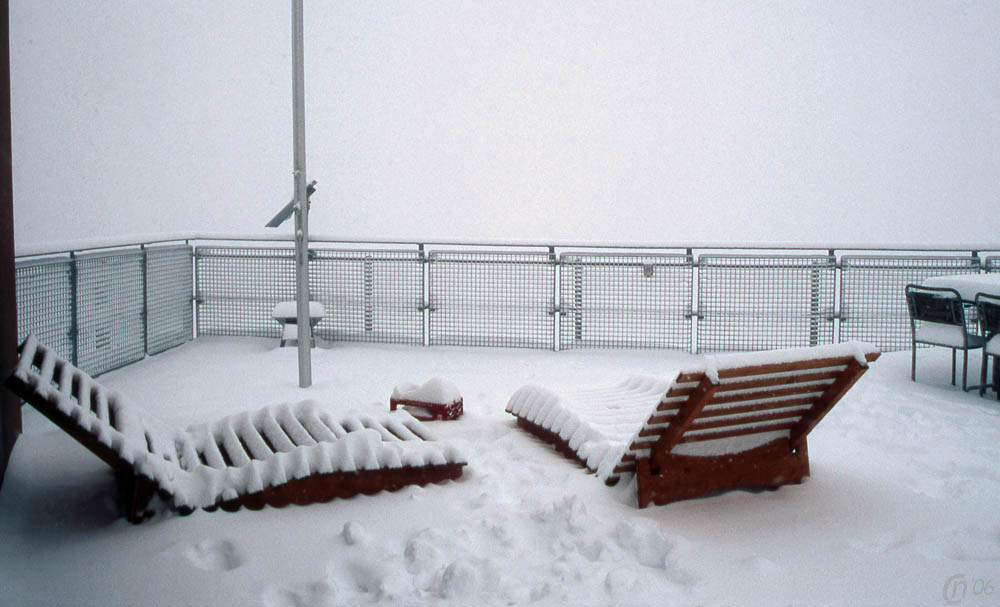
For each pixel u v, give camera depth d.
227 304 9.64
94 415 4.14
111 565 3.61
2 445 4.41
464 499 4.39
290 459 4.32
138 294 8.41
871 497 4.44
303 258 7.31
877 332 8.91
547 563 3.63
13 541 3.86
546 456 5.18
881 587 3.40
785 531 3.99
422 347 9.38
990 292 6.71
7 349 4.55
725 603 3.27
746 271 8.91
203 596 3.35
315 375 7.93
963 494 4.54
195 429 4.93
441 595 3.33
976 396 6.87
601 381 7.74
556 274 9.19
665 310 9.08
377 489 4.45
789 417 4.50
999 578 3.47
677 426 4.10
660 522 4.08
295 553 3.70
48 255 7.37
